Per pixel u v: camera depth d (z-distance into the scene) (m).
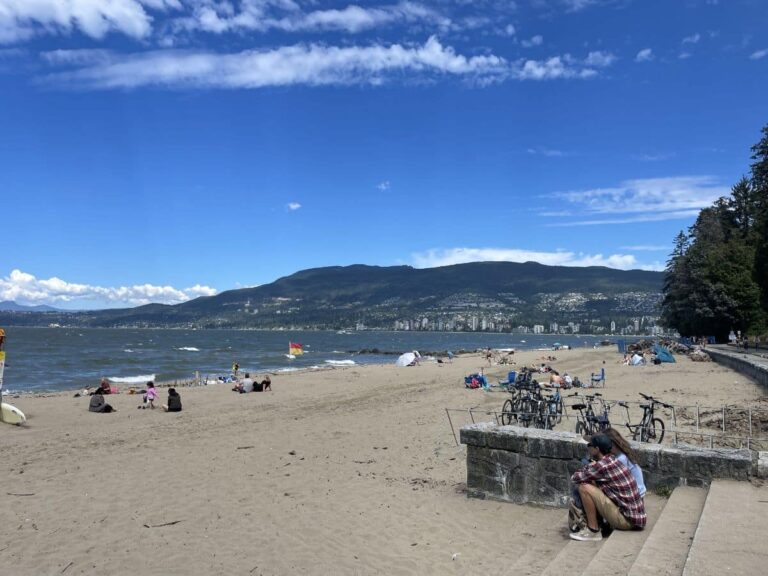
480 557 6.59
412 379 35.56
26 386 38.00
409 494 9.37
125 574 6.46
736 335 58.28
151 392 23.23
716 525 5.41
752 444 11.37
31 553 7.09
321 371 45.00
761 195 56.34
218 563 6.75
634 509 6.14
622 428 13.76
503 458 8.39
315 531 7.77
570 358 56.66
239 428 17.09
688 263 72.00
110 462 12.41
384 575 6.29
